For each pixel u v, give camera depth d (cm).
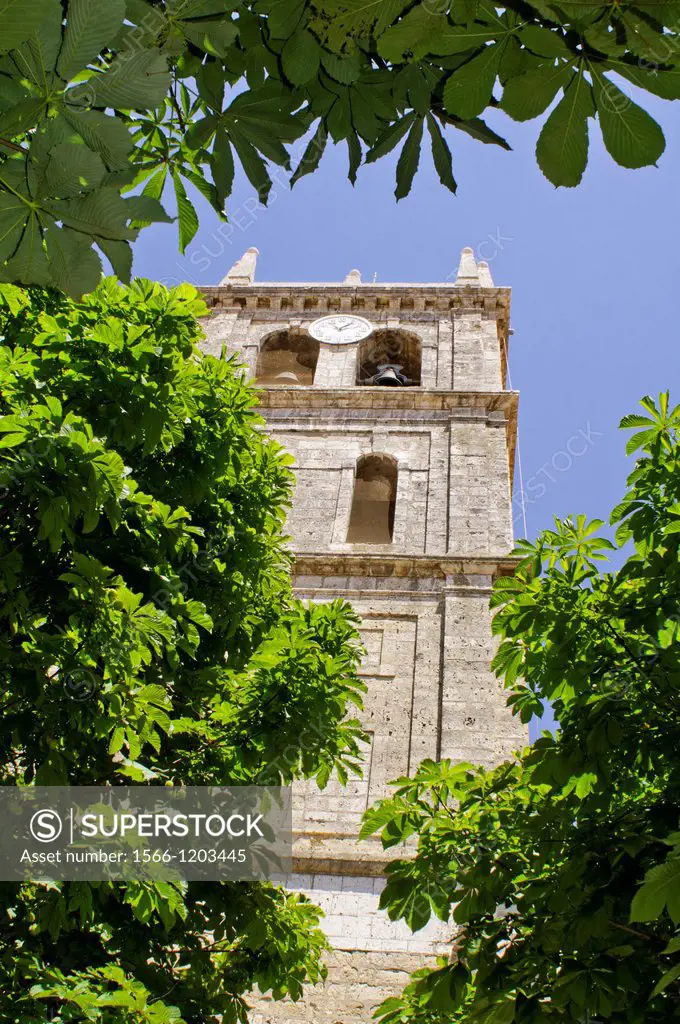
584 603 1008
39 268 372
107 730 876
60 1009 830
